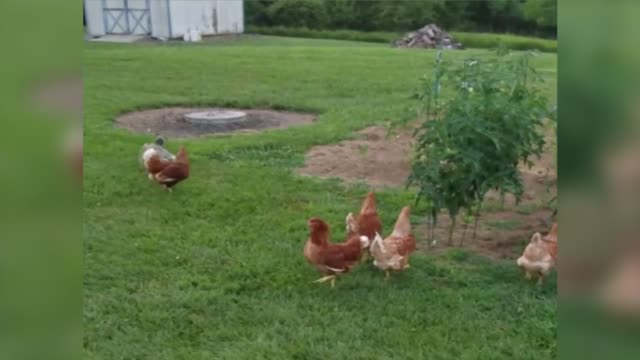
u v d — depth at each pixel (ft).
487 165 12.13
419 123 22.90
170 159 17.10
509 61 14.33
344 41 57.41
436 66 13.32
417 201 13.91
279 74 36.73
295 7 62.28
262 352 9.34
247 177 17.80
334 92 31.60
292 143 21.57
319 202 15.98
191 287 11.37
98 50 45.24
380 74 36.78
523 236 13.85
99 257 12.40
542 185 16.48
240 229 14.12
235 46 50.47
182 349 9.45
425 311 10.50
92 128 22.85
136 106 27.84
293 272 11.98
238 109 28.53
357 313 10.46
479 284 11.48
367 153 20.40
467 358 9.13
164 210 15.12
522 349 9.31
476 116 11.99
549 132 16.06
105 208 15.11
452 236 13.70
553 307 10.45
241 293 11.23
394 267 11.59
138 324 10.12
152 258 12.48
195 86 32.91
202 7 58.03
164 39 55.01
